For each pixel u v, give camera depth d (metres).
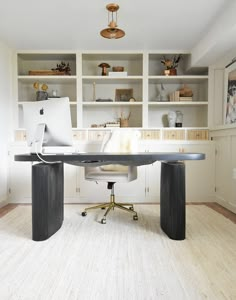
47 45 3.29
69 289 1.30
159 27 2.77
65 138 1.93
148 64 3.58
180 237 1.99
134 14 2.48
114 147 2.83
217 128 3.22
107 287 1.32
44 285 1.34
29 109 1.97
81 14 2.49
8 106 3.36
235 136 2.84
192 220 2.53
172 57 3.73
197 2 2.27
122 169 2.89
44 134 1.94
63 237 2.05
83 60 3.80
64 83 3.82
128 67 3.82
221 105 3.44
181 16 2.52
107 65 3.56
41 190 1.97
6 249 1.81
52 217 2.10
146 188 3.40
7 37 3.04
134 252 1.76
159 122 3.87
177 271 1.49
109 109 3.85
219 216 2.69
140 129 3.46
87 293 1.26
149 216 2.71
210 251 1.78
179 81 3.74
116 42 3.20
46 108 1.90
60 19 2.59
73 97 3.82
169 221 2.04
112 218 2.62
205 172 3.40
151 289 1.30
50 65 3.82
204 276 1.43
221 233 2.14
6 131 3.31
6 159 3.33
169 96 3.78
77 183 3.39
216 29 2.61
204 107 3.72
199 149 3.39
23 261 1.62
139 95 3.82
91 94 3.84
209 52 2.94
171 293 1.26
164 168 2.21
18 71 3.66
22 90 3.79
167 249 1.81
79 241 1.97
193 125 3.86
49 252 1.76
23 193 3.38
